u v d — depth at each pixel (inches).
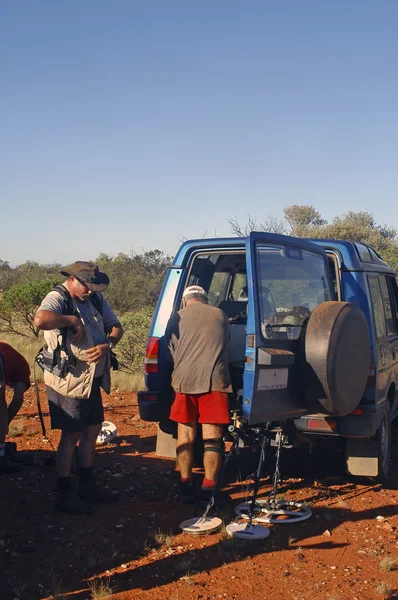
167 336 215.6
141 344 486.3
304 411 214.8
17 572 163.5
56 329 200.2
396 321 296.7
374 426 221.8
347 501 224.5
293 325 212.1
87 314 206.7
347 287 238.7
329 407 208.2
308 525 200.8
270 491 233.8
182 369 208.7
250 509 195.8
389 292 289.1
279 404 205.0
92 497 214.8
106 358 211.2
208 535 189.9
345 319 209.5
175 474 250.2
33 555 173.6
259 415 198.2
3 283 1528.1
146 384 230.2
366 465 235.1
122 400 393.4
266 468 263.4
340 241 247.0
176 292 234.2
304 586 159.5
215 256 256.1
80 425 203.6
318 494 231.6
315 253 233.0
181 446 215.8
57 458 205.3
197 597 152.5
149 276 990.4
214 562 171.9
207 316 210.7
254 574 165.2
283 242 213.6
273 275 207.2
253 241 200.1
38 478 238.7
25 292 705.6
